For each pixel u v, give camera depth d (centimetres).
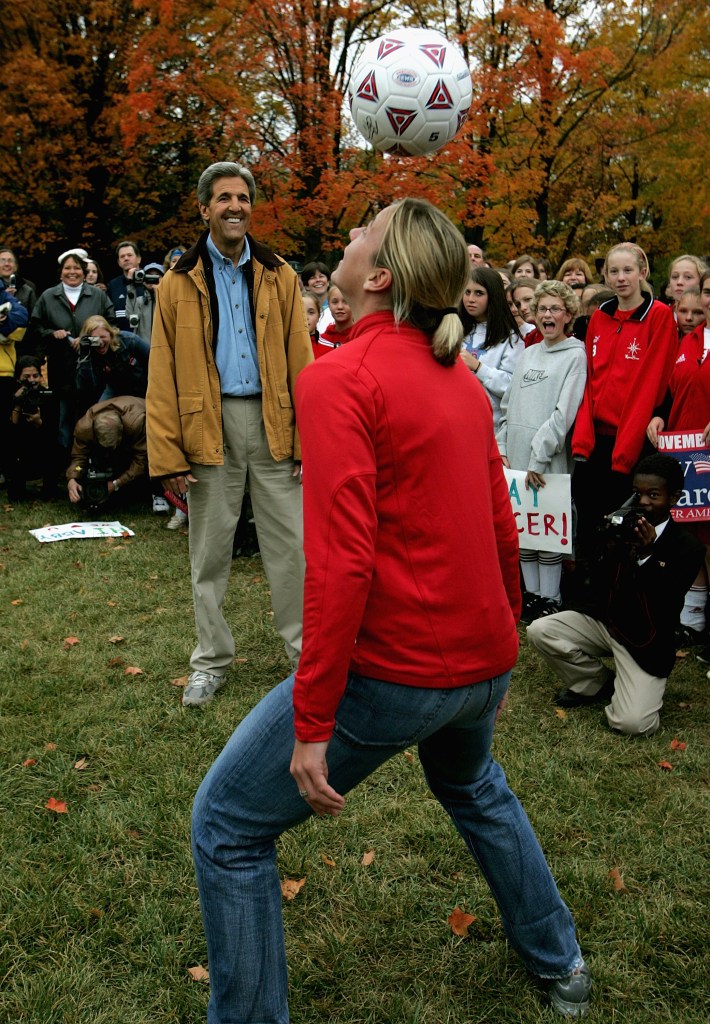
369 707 181
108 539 664
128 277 836
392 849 292
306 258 1507
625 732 370
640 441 481
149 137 1556
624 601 373
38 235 1744
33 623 491
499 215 1519
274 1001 191
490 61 1537
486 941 250
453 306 188
